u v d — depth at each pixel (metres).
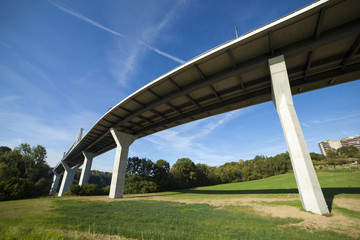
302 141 12.36
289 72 18.45
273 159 97.69
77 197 30.50
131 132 36.59
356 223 8.17
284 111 13.66
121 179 30.77
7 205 18.44
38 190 48.12
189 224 9.11
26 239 6.13
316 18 13.36
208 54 17.17
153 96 25.19
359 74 17.39
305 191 11.38
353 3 12.08
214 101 24.91
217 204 16.80
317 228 7.94
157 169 63.97
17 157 55.31
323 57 16.64
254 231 7.54
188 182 71.88
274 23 13.91
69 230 7.96
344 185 22.20
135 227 8.46
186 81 21.73
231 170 94.00
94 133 40.22
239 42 15.61
